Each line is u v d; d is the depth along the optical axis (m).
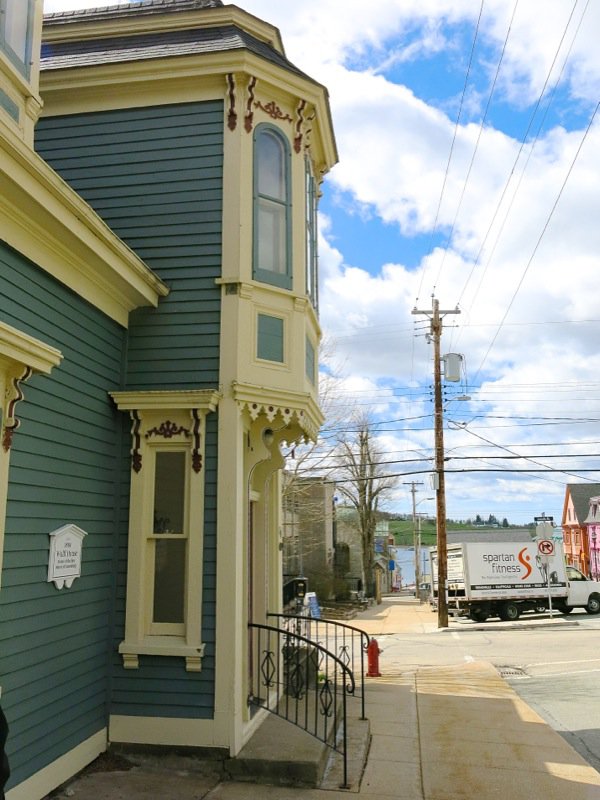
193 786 5.94
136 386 7.11
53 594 5.76
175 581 6.84
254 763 6.17
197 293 7.23
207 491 6.82
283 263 7.69
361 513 43.03
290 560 36.22
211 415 6.95
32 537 5.47
